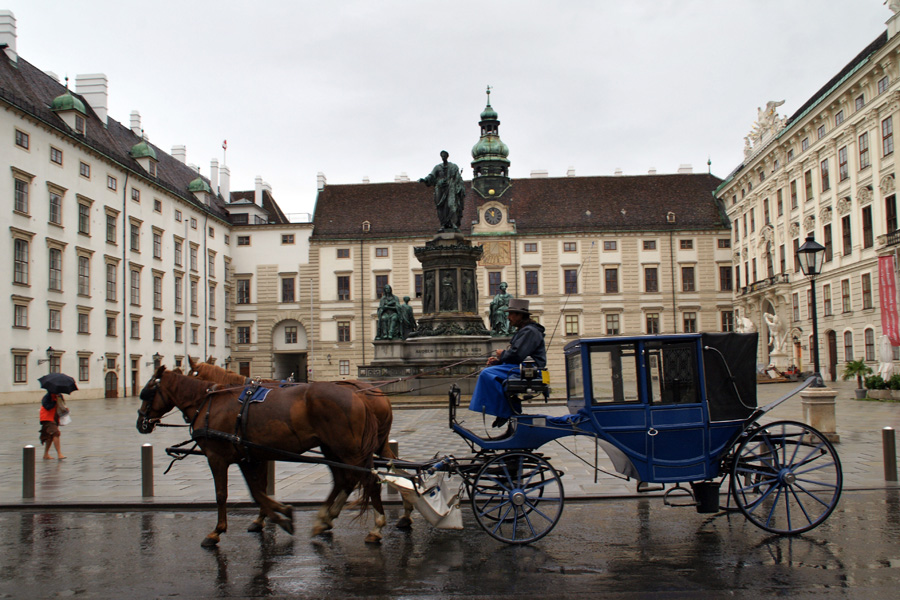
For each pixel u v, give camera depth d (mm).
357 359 72375
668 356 9000
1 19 49844
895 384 31500
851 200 48062
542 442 9023
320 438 9102
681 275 72812
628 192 76250
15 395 42219
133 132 65938
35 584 7719
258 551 8906
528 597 7039
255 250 74250
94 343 50594
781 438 9039
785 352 57938
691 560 8156
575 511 10812
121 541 9477
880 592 6992
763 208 64000
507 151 75875
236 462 9578
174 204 63375
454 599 7023
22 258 43375
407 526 9992
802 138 55625
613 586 7316
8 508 11555
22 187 43562
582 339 9039
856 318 47688
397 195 76688
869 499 11070
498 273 72562
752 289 64875
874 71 44000
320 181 77812
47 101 49750
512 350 9344
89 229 50375
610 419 8914
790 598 6879
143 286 57656
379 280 73000
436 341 31766
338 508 9250
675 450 8922
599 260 72625
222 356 72062
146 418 9977
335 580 7688
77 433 23703
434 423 23359
